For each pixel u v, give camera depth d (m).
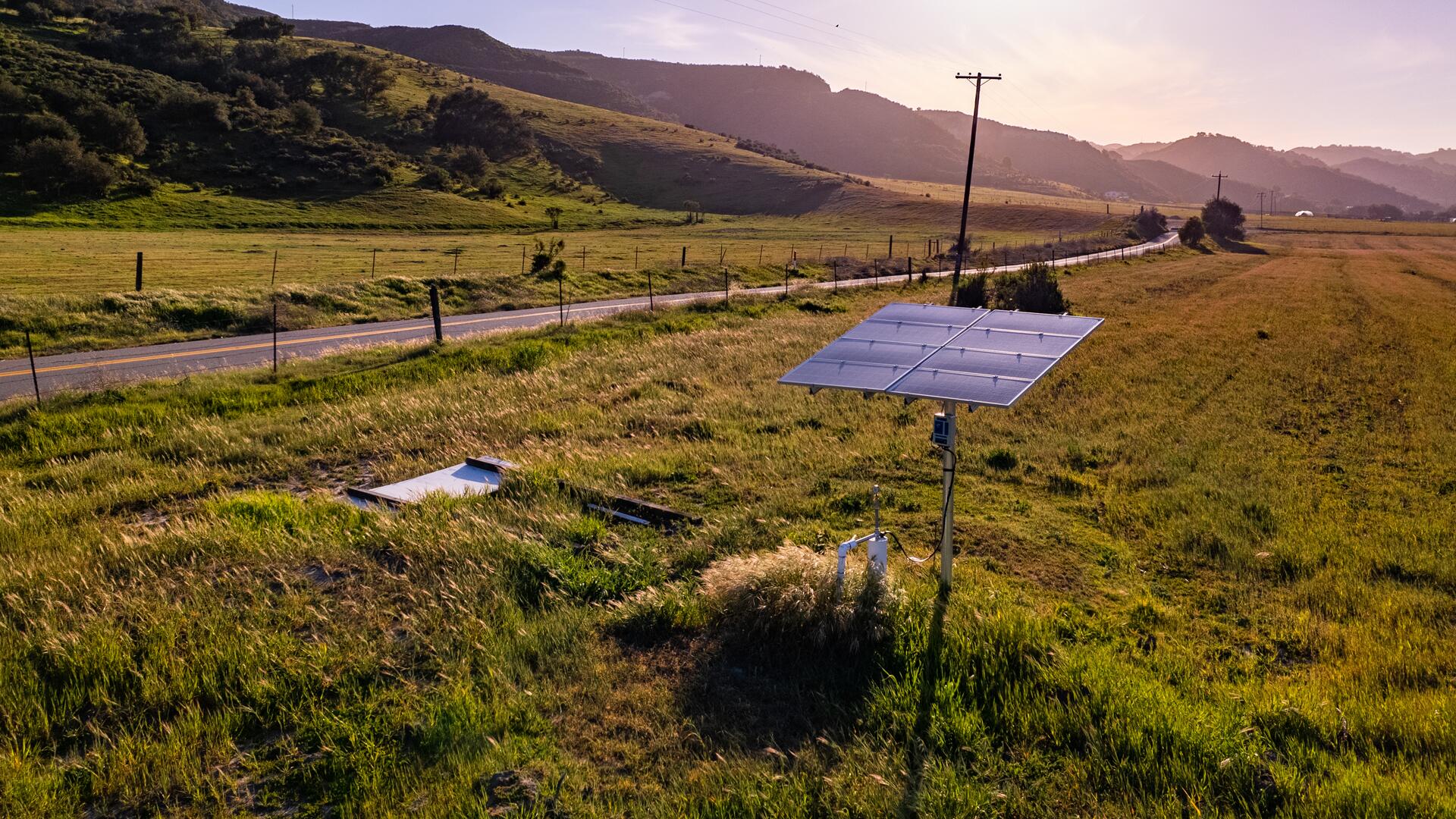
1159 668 7.86
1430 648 8.30
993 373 8.48
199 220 103.56
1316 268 74.56
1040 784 6.00
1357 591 9.65
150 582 9.32
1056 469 14.70
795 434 16.78
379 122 178.62
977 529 11.70
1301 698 7.16
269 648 7.76
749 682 7.50
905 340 9.80
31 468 15.39
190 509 12.73
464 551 9.91
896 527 11.67
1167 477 14.37
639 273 52.28
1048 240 125.25
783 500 12.44
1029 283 37.47
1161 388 22.20
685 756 6.43
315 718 6.73
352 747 6.42
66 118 124.25
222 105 146.75
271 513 11.74
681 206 174.38
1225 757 6.16
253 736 6.70
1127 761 6.11
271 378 21.98
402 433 16.78
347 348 26.23
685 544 10.66
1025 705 6.90
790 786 5.93
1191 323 35.50
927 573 9.95
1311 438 17.48
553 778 6.07
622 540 10.73
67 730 6.73
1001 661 7.52
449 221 120.50
